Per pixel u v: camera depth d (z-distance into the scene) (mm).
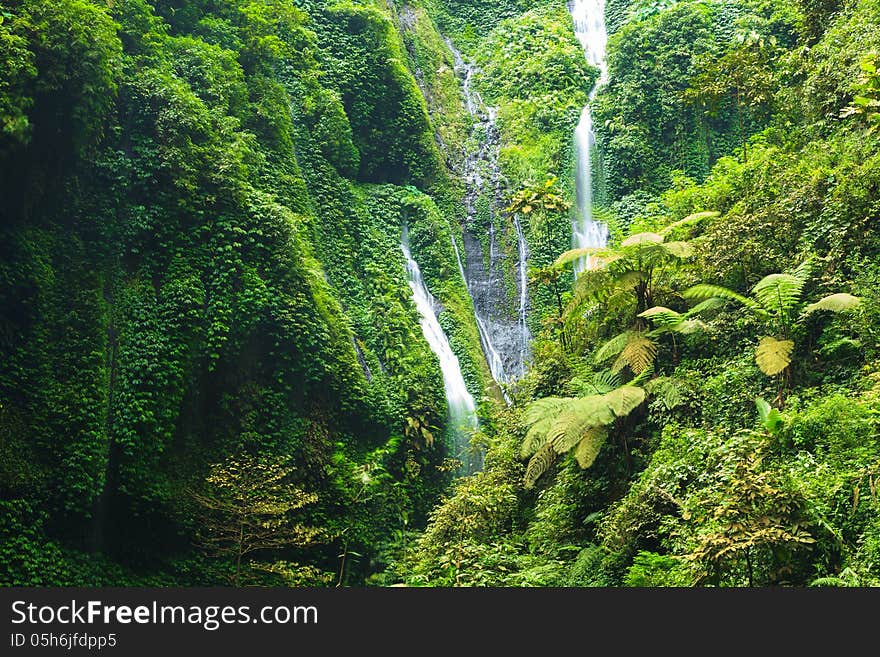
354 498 23109
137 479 19344
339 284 28922
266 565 19078
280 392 22703
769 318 13945
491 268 35625
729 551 8781
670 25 38344
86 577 18234
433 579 14703
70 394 19094
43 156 20109
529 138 38781
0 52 18453
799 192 15906
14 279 19203
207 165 23109
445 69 41750
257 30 29906
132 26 24281
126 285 21125
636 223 25656
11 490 17734
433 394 27453
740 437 11531
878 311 12867
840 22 24594
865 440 10641
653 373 15898
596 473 15523
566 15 45250
